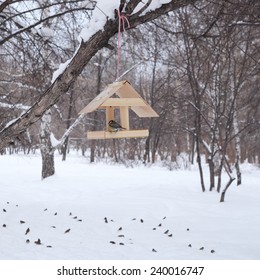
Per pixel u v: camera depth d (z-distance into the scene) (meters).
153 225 7.49
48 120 14.80
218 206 9.32
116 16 4.76
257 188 12.38
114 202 9.61
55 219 7.70
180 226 7.46
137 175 16.42
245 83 15.26
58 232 6.76
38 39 8.63
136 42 9.90
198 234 6.86
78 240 6.29
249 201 10.00
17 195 10.87
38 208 8.70
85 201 9.80
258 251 5.83
